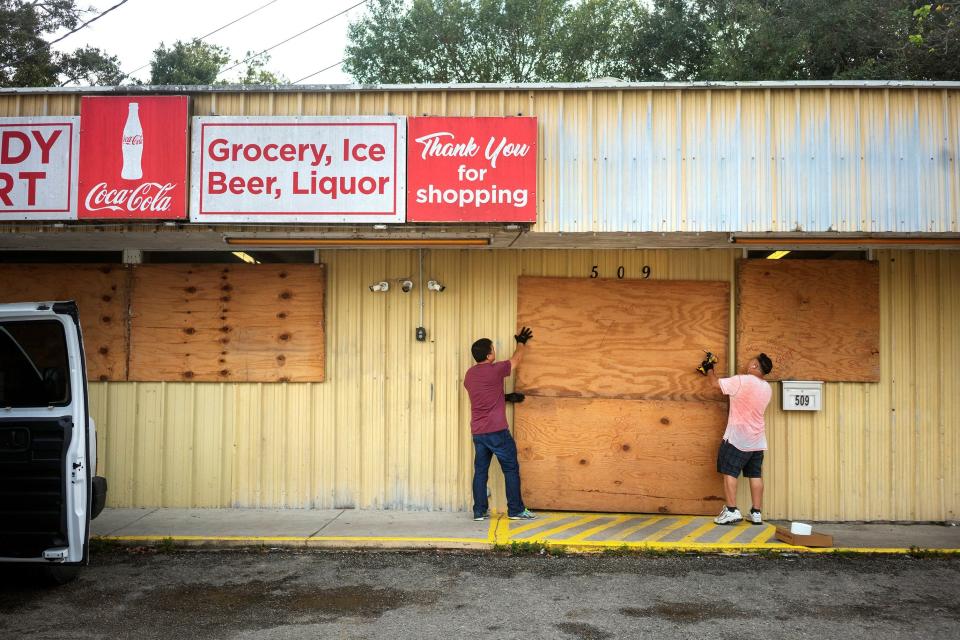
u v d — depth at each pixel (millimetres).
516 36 20875
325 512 8281
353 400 8461
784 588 6176
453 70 20734
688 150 7293
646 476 8211
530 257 8469
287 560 6906
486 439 7836
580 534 7430
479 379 7852
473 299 8477
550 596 5965
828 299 8266
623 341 8336
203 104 7523
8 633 5164
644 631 5242
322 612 5605
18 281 8562
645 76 19531
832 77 15844
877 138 7254
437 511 8344
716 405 8203
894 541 7398
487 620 5445
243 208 7227
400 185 7203
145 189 7223
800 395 8141
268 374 8445
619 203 7273
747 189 7242
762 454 7824
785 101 7297
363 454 8430
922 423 8203
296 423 8461
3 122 7305
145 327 8539
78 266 8586
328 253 8562
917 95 7262
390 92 7508
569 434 8273
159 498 8453
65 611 5621
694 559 6969
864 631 5273
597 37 20609
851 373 8203
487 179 7168
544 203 7305
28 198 7258
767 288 8297
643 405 8234
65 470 5797
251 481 8438
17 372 5934
